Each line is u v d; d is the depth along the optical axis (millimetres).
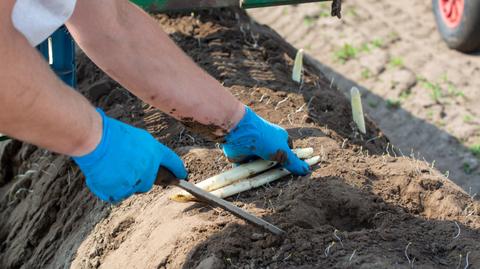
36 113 3166
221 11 8070
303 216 4402
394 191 4750
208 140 5641
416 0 12672
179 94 4215
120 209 5266
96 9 3871
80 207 5754
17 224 6395
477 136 9180
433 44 11234
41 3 3453
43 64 3219
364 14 12234
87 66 7492
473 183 8406
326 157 5133
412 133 9320
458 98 9891
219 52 7195
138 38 4070
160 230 4555
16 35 3070
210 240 4207
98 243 5027
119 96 6770
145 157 3764
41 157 6805
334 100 6621
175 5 6207
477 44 10703
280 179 4879
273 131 4664
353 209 4547
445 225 4367
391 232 4273
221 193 4691
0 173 7238
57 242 5746
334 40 11547
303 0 6062
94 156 3578
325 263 3980
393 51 11086
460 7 10609
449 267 4004
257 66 6984
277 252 4090
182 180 4086
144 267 4324
